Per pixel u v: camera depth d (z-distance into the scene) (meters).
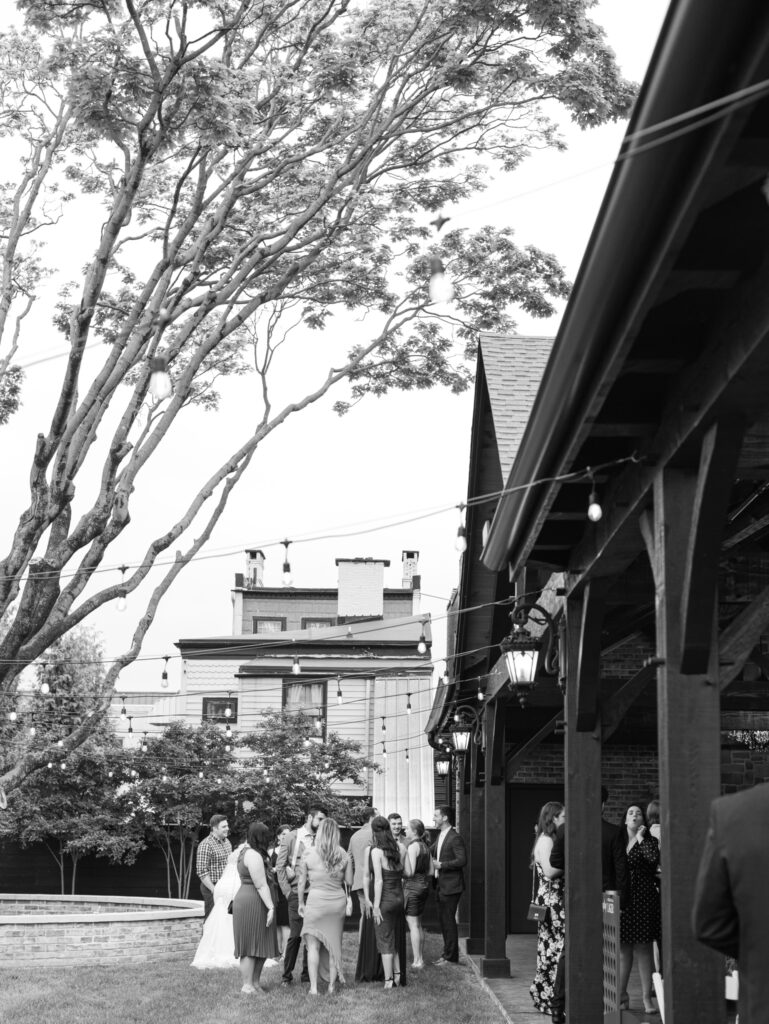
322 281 12.86
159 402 13.20
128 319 10.65
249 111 9.88
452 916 15.27
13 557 10.67
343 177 11.91
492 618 13.15
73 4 9.73
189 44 9.66
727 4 2.91
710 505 4.91
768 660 11.59
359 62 10.90
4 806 11.87
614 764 15.87
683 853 5.05
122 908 17.81
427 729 21.48
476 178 12.30
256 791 23.16
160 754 23.61
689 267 4.25
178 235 10.72
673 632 5.21
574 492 6.99
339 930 12.31
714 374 4.60
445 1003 11.49
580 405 5.27
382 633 30.44
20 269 13.33
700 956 4.99
